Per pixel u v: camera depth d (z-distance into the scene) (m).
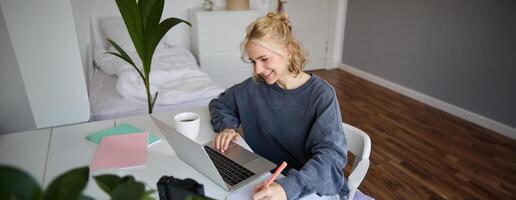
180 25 3.52
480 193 1.87
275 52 0.91
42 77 1.38
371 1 3.68
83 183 0.37
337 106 0.98
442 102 3.05
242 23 3.34
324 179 0.82
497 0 2.43
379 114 2.97
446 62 2.94
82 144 1.05
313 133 0.95
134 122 1.24
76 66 1.42
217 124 1.18
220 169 0.94
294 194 0.78
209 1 3.41
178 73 2.28
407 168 2.12
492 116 2.65
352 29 4.10
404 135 2.56
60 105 1.46
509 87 2.47
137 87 1.98
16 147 1.03
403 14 3.28
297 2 4.02
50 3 1.29
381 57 3.71
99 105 1.87
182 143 0.85
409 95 3.40
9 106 1.38
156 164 0.94
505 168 2.11
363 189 1.91
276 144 1.16
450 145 2.41
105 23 3.04
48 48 1.34
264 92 1.10
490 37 2.53
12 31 1.27
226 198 0.81
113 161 0.95
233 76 3.53
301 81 1.03
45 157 0.97
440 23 2.91
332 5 4.18
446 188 1.92
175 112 1.35
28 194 0.34
